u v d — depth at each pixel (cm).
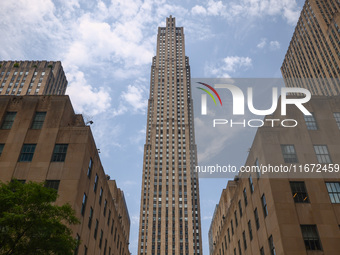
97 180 4250
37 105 4231
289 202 3319
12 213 1783
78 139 3850
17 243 1895
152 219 12756
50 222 1952
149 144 15438
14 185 2114
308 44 12588
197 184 14362
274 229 3278
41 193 2023
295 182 3497
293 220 3200
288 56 14562
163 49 19200
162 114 16275
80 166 3594
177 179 13850
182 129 15438
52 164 3625
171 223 12619
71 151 3738
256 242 3850
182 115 16038
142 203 13588
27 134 3909
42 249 1914
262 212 3672
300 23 13375
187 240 12231
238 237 4744
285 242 3066
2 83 13200
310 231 3156
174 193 13425
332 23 10831
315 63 11944
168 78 17712
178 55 18900
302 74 12988
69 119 4300
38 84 13162
